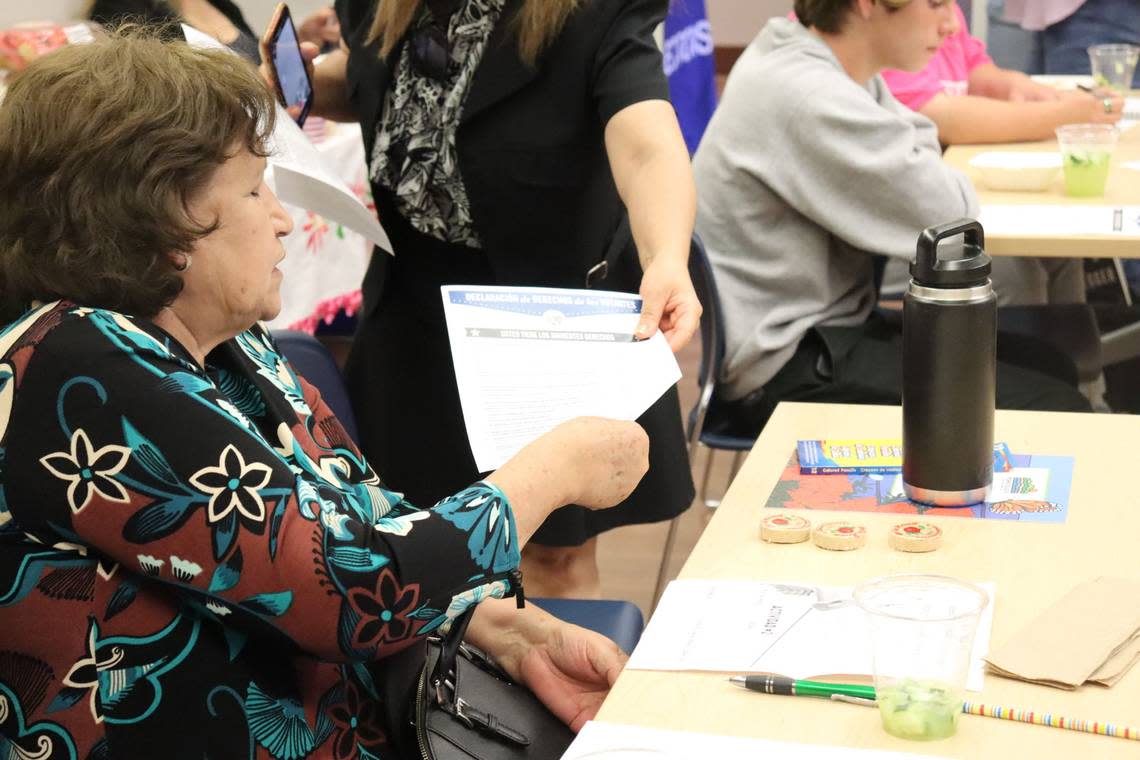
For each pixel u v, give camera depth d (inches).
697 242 90.9
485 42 70.7
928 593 39.1
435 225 74.9
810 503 54.4
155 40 41.2
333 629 39.4
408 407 78.6
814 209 95.6
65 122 38.4
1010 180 107.6
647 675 41.4
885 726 37.4
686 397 161.8
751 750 36.7
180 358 39.5
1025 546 48.9
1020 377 95.9
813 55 97.7
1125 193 103.7
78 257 38.8
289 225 43.8
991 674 40.1
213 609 39.4
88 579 38.7
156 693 39.6
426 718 45.9
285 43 71.9
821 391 95.9
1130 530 49.7
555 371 50.7
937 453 52.4
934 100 127.5
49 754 39.4
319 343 65.5
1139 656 40.6
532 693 52.2
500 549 42.8
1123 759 35.4
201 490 37.5
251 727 40.9
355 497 48.6
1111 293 143.3
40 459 37.2
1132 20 160.1
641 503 76.7
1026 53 175.6
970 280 50.8
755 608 44.8
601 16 69.2
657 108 68.0
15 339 38.3
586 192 72.8
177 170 39.0
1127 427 61.1
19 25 103.3
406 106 74.2
